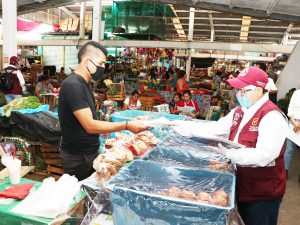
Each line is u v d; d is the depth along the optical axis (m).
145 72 12.89
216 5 7.76
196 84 11.46
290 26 15.31
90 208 1.47
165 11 13.34
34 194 1.67
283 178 1.87
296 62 8.45
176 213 1.12
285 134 1.64
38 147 4.40
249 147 1.73
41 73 11.44
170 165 1.56
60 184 1.68
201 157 1.81
